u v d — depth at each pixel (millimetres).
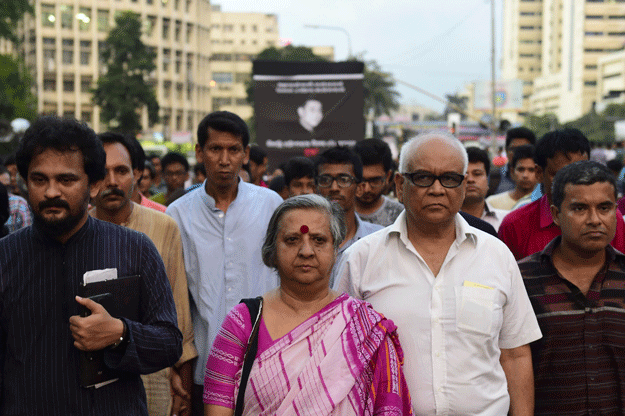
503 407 2686
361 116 10117
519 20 134750
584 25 111875
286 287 2469
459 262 2738
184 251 3809
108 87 49094
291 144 10164
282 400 2283
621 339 2865
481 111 73938
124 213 3473
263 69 10117
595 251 2889
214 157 3727
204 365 3654
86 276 2248
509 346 2818
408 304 2691
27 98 41750
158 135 59219
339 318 2355
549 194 3693
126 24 49906
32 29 71812
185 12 80938
